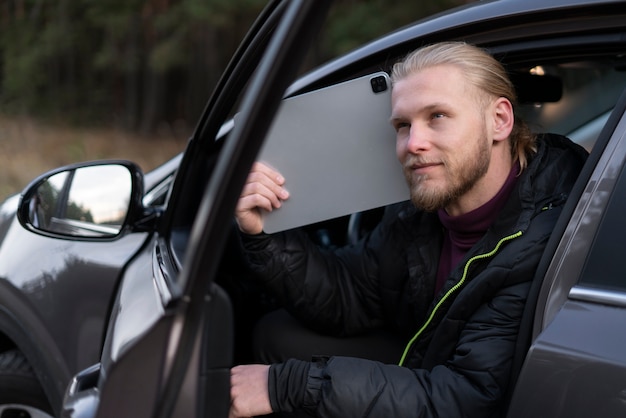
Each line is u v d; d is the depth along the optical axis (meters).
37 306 2.04
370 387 1.42
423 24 1.74
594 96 2.30
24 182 8.38
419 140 1.52
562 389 1.24
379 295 1.87
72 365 1.98
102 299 1.92
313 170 1.71
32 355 2.07
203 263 1.12
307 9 1.05
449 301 1.53
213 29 15.26
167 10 15.00
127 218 1.95
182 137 15.33
